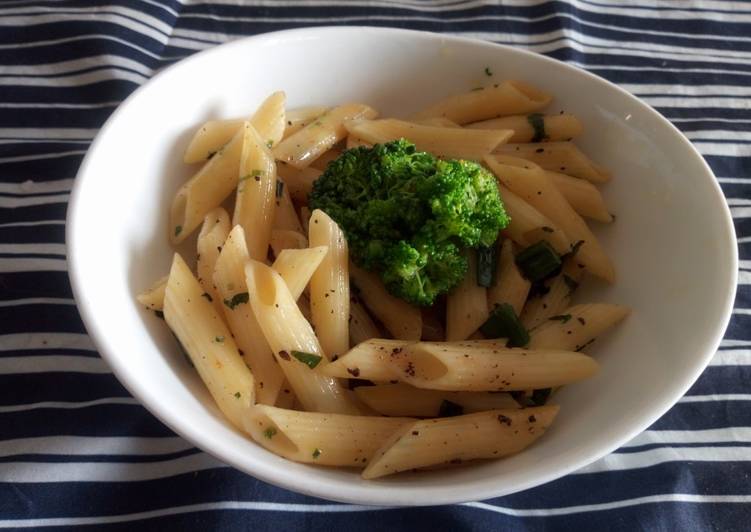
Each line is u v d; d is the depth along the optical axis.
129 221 0.20
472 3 0.33
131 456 0.20
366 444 0.17
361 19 0.32
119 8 0.30
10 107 0.28
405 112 0.26
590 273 0.23
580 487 0.20
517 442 0.17
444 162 0.21
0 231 0.24
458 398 0.19
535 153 0.24
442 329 0.21
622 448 0.21
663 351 0.19
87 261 0.17
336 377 0.19
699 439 0.21
